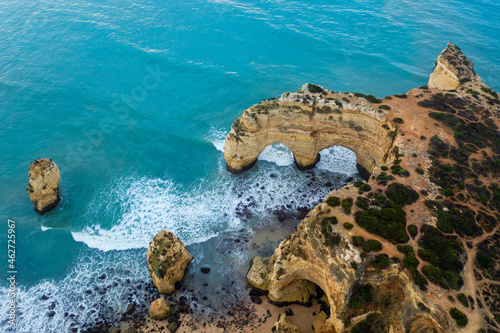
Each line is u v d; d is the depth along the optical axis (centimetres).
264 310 3238
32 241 3806
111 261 3644
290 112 4106
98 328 3111
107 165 4609
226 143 4388
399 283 2617
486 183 3328
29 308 3244
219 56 6306
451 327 2320
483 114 4091
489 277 2592
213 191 4397
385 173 3438
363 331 2689
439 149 3634
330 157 4884
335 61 6334
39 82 5688
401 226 2873
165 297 3328
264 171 4672
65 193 4266
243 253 3738
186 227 3988
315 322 3077
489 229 2923
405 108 4150
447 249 2727
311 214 3209
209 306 3266
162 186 4419
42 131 4959
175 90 5672
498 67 6297
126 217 4059
